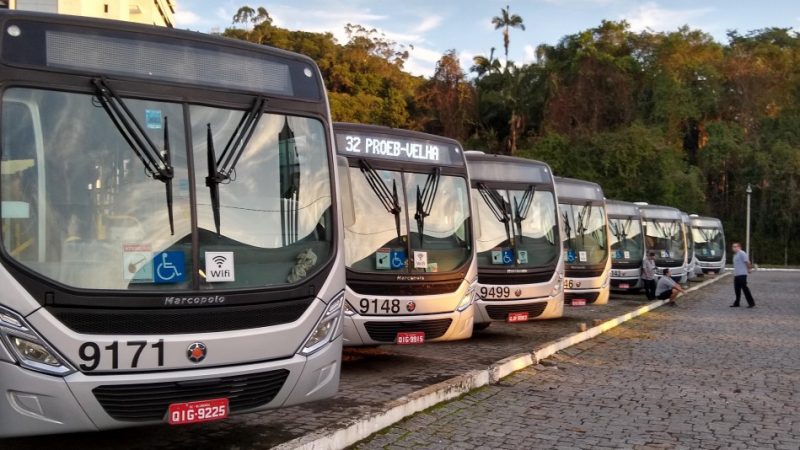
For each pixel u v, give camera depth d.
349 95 61.59
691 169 53.31
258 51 5.87
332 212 6.04
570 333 14.13
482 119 59.31
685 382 9.66
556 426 7.18
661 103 57.84
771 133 61.53
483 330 14.61
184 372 5.02
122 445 6.00
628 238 23.70
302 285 5.65
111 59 5.18
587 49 57.22
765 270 51.50
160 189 5.16
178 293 5.04
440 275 9.76
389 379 9.14
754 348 13.01
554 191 13.78
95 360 4.77
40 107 4.89
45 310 4.67
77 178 4.92
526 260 12.97
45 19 5.00
